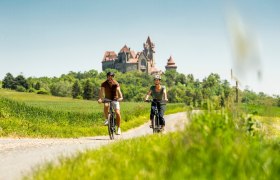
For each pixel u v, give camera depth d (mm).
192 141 6738
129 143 11203
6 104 40531
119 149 9977
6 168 10617
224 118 8922
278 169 5801
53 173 7152
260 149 7195
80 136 31953
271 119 8688
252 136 9273
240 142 7535
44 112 43469
